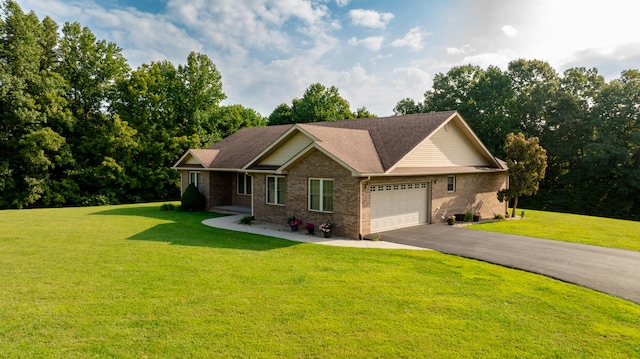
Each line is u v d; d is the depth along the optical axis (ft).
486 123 131.75
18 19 103.30
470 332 22.72
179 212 83.10
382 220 57.77
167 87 130.00
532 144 74.69
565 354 20.34
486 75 138.62
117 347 20.57
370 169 52.80
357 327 23.26
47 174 110.52
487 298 28.50
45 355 19.67
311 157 57.88
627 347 21.17
